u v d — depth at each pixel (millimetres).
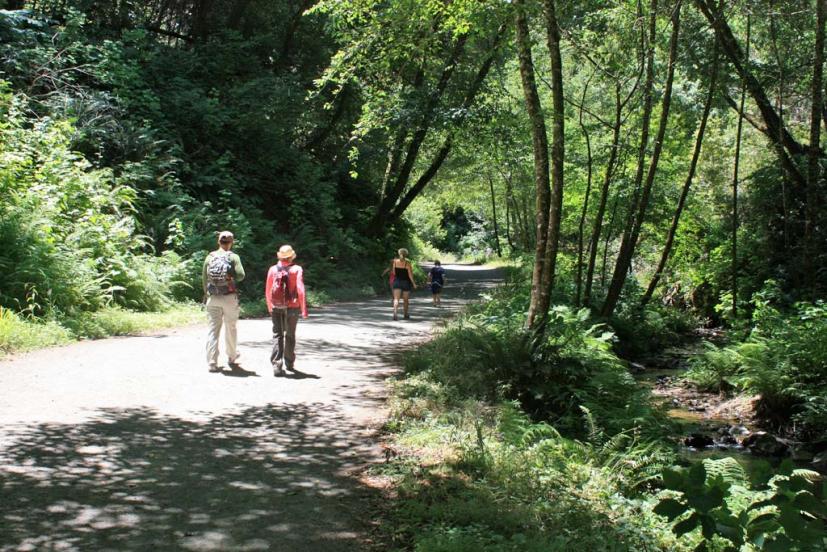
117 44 19375
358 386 8594
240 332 12867
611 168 15820
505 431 6730
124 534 4117
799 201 18594
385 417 7152
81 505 4504
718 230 21281
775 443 8406
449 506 4664
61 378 8094
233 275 9195
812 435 9227
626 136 17016
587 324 13945
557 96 9961
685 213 20875
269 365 9703
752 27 17203
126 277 13789
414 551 4090
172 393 7730
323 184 24844
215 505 4652
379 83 20672
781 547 3137
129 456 5527
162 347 10641
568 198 19547
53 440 5785
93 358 9406
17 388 7500
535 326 9648
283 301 9023
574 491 5324
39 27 18812
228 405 7336
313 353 10875
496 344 8914
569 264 21078
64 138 15078
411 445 6211
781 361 10516
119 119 18219
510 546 4098
